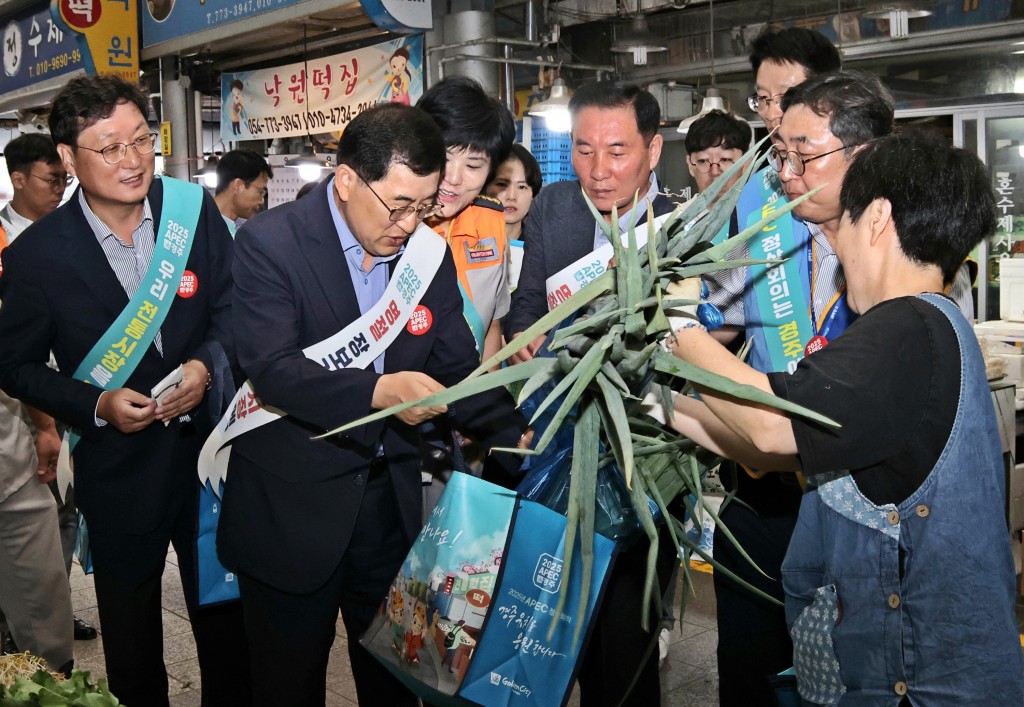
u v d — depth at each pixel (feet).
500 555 5.44
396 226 5.79
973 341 4.23
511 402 6.72
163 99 23.31
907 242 4.25
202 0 20.84
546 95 19.10
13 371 7.06
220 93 23.89
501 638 5.41
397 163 5.61
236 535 6.40
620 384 4.48
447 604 5.44
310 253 6.06
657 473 5.35
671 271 4.69
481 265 8.22
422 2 16.81
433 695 5.55
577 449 4.83
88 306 7.04
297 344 6.10
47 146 10.78
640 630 6.86
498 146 7.79
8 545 8.57
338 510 6.21
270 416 6.26
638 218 7.29
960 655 4.11
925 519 4.15
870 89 5.35
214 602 7.06
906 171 4.24
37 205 10.89
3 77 28.07
